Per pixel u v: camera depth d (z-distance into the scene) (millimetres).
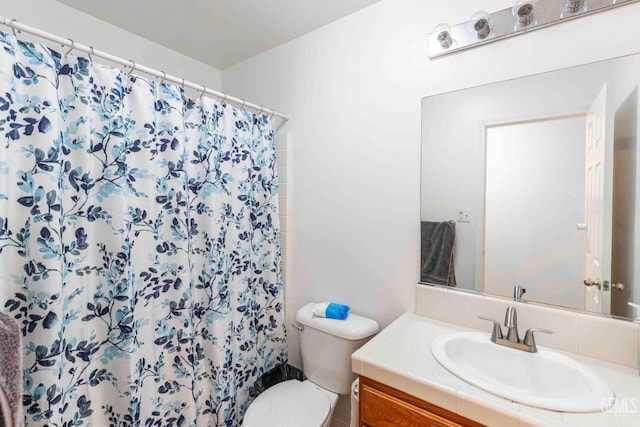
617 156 974
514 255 1164
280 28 1678
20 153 952
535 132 1110
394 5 1416
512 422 732
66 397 1046
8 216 937
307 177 1750
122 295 1140
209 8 1511
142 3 1467
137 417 1173
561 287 1076
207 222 1442
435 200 1328
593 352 1001
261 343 1758
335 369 1432
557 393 935
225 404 1467
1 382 605
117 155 1140
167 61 1896
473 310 1225
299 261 1799
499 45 1165
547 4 1058
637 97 942
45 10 1414
